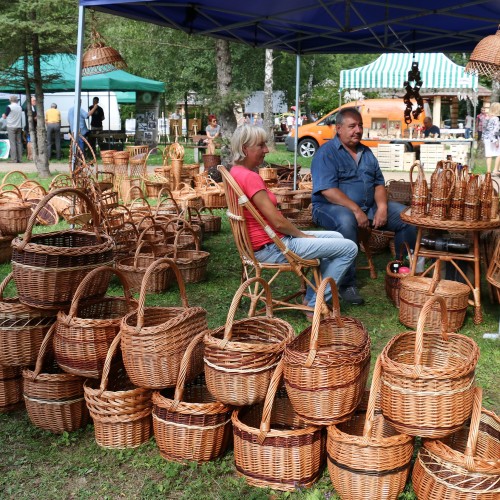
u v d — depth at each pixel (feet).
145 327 10.28
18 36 44.14
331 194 17.94
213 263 22.81
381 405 8.66
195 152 59.16
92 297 11.09
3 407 11.76
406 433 8.36
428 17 27.17
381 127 61.82
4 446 10.75
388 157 56.44
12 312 10.89
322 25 29.04
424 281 15.98
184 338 10.00
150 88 68.74
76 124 21.61
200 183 36.06
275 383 9.03
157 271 18.48
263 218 14.58
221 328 10.23
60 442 10.76
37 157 48.52
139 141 72.74
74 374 10.50
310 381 8.64
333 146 18.43
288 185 34.91
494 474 7.97
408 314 15.62
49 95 80.33
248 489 9.30
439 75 52.01
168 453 10.00
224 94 47.93
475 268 15.98
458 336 9.57
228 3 24.49
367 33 30.63
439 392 8.11
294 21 27.30
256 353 9.18
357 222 17.88
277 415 10.61
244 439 9.25
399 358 9.63
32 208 23.61
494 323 16.20
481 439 9.37
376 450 8.37
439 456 8.20
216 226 28.27
